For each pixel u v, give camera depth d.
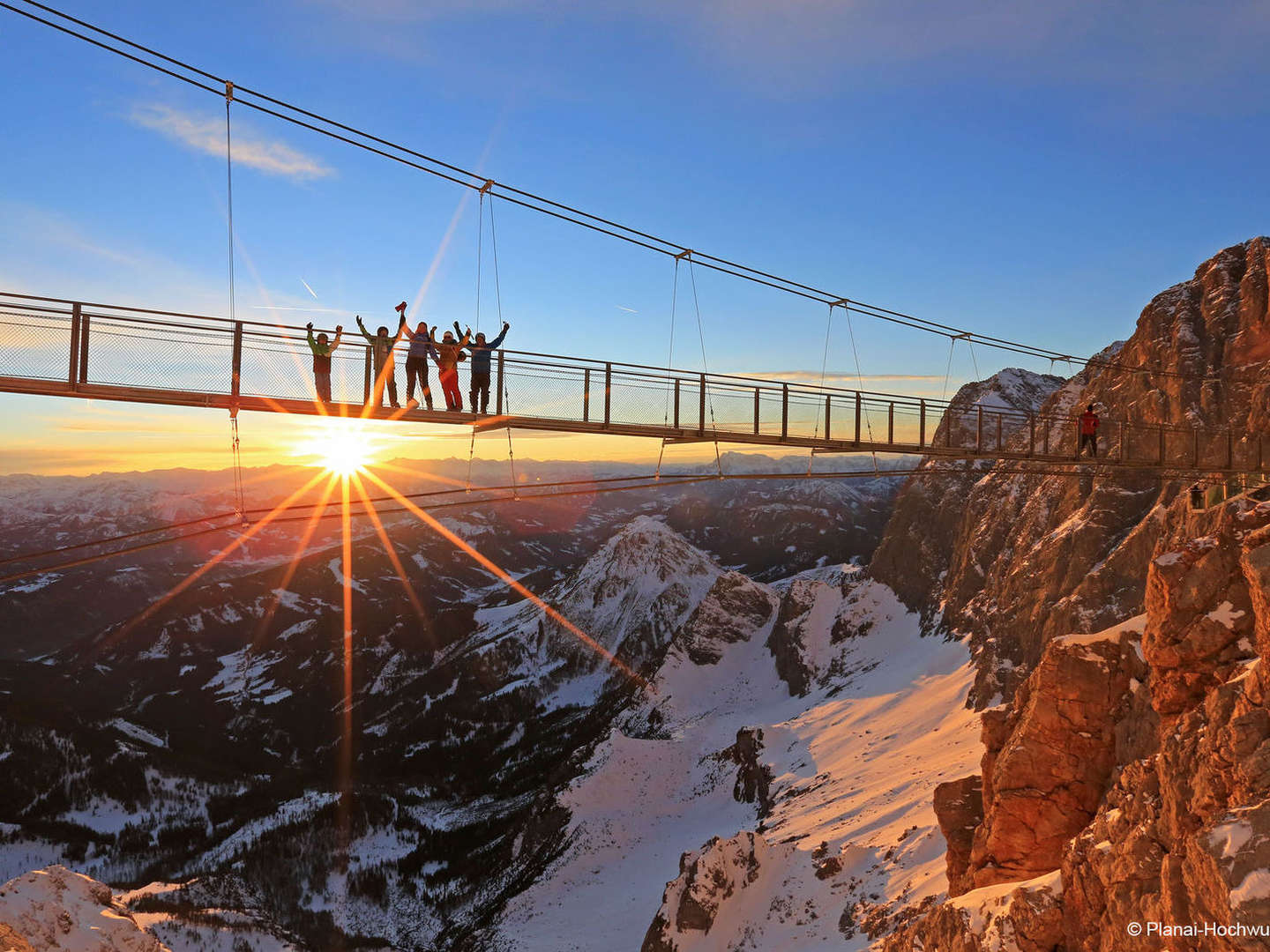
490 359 28.97
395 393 26.75
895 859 64.81
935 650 135.88
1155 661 24.11
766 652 196.12
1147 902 16.67
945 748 96.62
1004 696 100.38
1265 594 17.75
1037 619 100.88
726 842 77.06
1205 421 84.81
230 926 125.50
